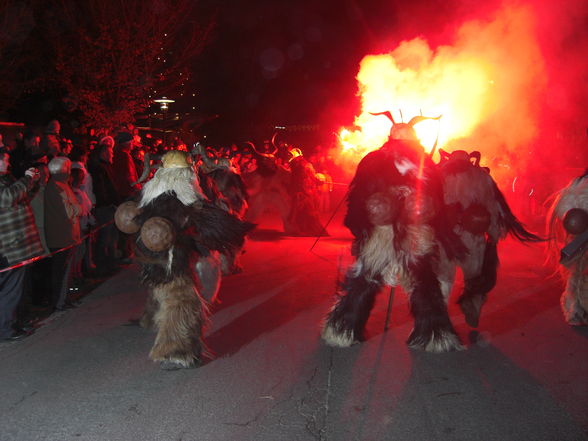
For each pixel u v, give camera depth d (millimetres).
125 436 4301
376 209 5477
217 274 6363
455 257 6027
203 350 5672
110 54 21234
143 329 6867
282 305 7766
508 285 8789
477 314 6438
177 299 5473
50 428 4441
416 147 5914
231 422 4496
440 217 5902
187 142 24484
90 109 20703
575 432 4309
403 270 5809
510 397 4895
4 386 5254
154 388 5145
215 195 8734
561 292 8352
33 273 8109
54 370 5613
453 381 5219
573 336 6430
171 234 5211
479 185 6391
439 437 4250
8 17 18297
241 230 5781
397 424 4441
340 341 6066
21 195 6496
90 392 5082
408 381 5223
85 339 6531
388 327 6742
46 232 7605
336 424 4449
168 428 4414
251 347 6152
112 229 10477
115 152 11445
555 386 5113
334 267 10172
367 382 5211
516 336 6430
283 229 15148
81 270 9969
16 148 9984
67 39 20938
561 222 6902
